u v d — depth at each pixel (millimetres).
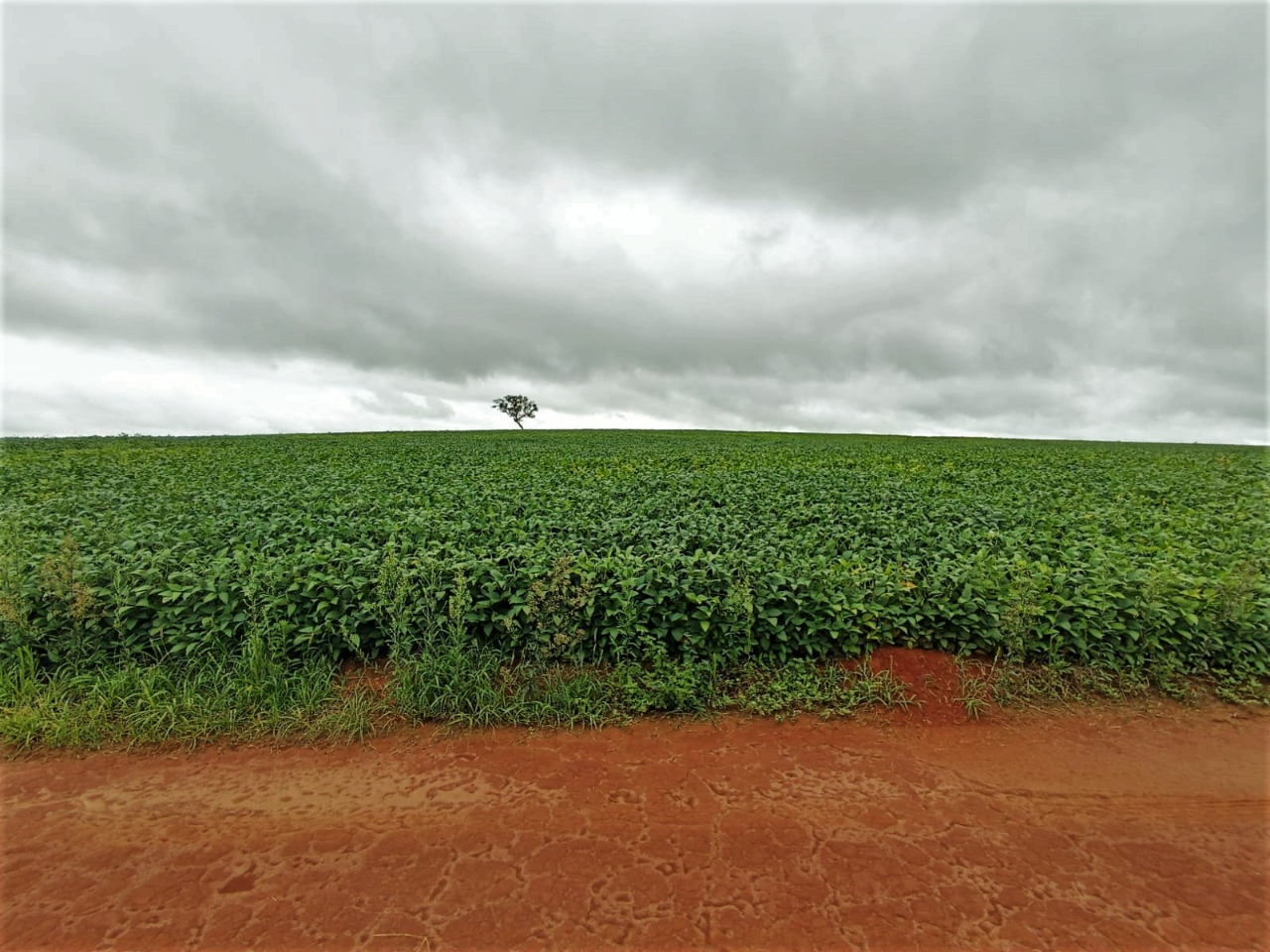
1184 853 3561
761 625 5945
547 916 3064
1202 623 5910
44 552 7320
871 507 12500
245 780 4309
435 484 16031
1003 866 3430
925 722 5129
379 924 3025
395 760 4562
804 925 3006
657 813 3889
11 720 4812
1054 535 10422
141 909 3146
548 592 5840
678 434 47094
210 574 6266
